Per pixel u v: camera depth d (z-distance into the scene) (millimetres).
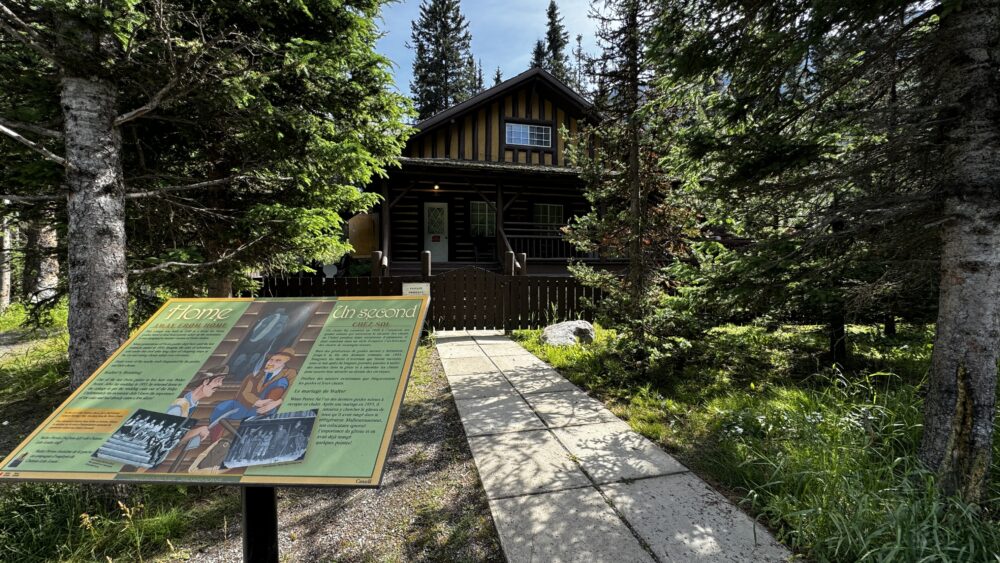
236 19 3588
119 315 2535
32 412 3924
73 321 2420
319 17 4012
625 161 5145
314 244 4414
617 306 4945
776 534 2074
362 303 1991
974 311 2166
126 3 2275
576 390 4414
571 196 13055
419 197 12336
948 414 2273
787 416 3115
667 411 3779
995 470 2270
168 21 2721
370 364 1710
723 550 1957
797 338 5109
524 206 12805
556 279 7836
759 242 3434
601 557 1908
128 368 1737
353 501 2496
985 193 2125
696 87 3688
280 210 3818
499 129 11852
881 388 3787
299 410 1548
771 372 4648
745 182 3205
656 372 4586
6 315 8875
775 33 2635
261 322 1919
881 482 2238
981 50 2117
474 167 9891
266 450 1434
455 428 3508
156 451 1453
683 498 2402
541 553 1940
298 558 2010
